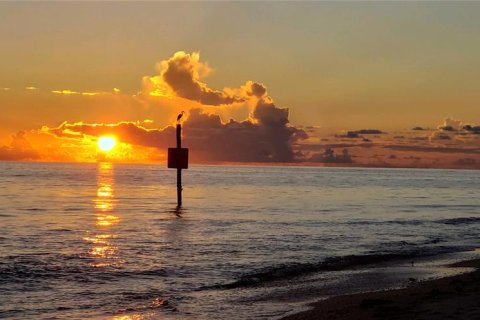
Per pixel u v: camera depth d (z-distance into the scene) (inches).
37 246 1261.1
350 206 2768.2
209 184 5093.5
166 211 2308.1
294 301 752.3
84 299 765.9
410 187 5378.9
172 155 2471.7
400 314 587.5
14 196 3125.0
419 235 1561.3
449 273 965.8
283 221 1924.2
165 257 1116.5
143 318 665.6
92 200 2903.5
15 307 718.5
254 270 986.7
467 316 552.4
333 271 986.7
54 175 6737.2
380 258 1128.8
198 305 731.4
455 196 3939.5
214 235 1491.1
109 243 1322.6
